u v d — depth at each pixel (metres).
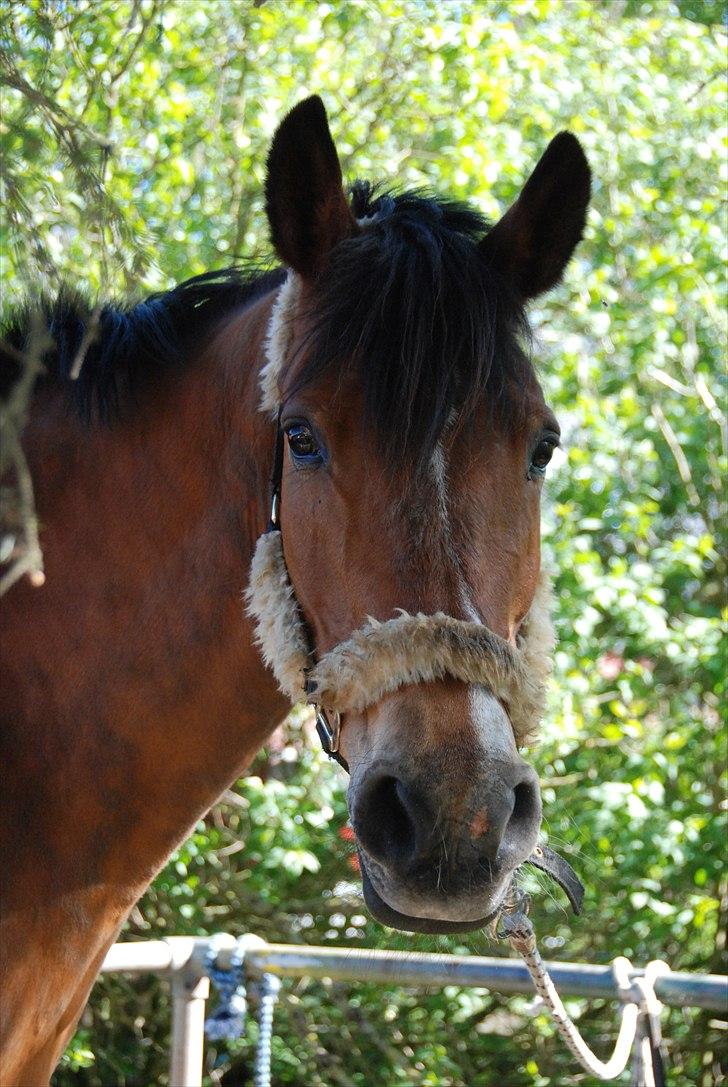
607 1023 4.96
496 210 4.56
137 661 1.80
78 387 1.86
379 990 4.71
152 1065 4.98
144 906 4.63
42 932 1.75
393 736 1.45
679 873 4.84
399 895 1.41
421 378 1.50
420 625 1.47
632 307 5.30
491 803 1.40
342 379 1.55
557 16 5.05
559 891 4.68
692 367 5.37
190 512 1.83
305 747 4.39
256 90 4.66
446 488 1.52
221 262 4.45
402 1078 4.75
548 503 4.92
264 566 1.69
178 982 2.65
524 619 1.68
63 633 1.81
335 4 4.41
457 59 4.54
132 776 1.80
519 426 1.59
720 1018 5.02
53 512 1.85
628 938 4.88
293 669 1.64
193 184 4.59
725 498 5.63
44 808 1.78
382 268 1.58
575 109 5.03
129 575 1.83
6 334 1.92
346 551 1.55
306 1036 4.55
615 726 4.74
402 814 1.46
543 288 1.83
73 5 2.91
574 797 4.80
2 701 1.79
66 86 3.16
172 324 1.94
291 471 1.63
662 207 5.17
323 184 1.71
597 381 5.33
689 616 5.40
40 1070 1.81
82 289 2.09
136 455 1.86
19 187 1.40
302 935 4.86
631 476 5.36
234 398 1.82
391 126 4.93
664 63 5.36
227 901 4.88
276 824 4.32
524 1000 4.96
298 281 1.75
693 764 5.14
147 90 4.13
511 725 1.52
